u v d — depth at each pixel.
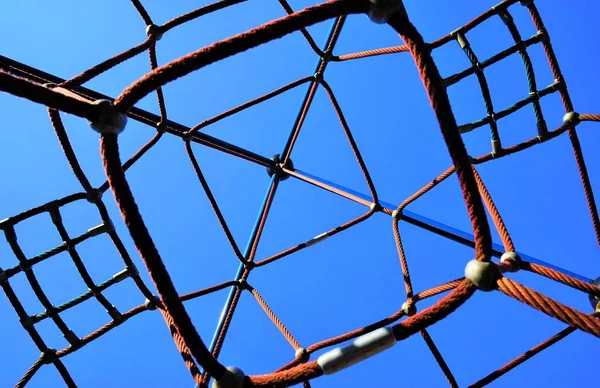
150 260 1.85
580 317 1.75
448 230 2.85
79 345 2.38
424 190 2.81
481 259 1.85
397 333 1.85
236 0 2.33
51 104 1.75
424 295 2.45
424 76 1.82
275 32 1.78
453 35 2.40
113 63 2.19
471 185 1.85
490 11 2.37
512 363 2.38
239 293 2.90
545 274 2.06
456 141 1.83
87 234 2.34
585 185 2.45
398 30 1.84
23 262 2.30
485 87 2.42
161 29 2.28
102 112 1.79
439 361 2.44
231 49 1.78
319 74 2.89
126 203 1.84
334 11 1.80
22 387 2.34
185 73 1.79
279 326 2.57
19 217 2.28
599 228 2.45
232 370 1.88
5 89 1.71
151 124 2.56
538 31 2.39
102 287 2.38
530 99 2.42
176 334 2.29
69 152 2.27
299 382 1.87
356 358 1.86
